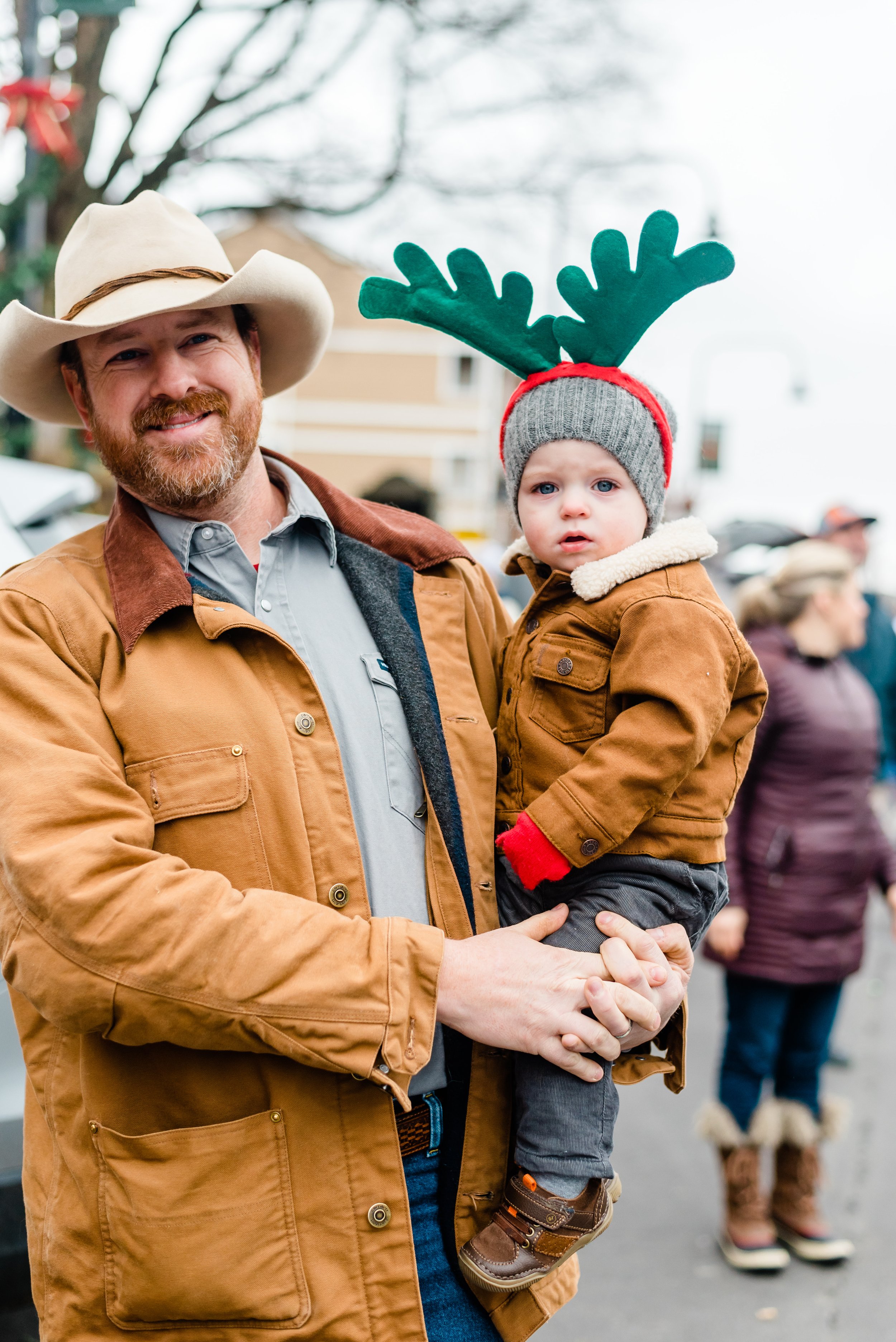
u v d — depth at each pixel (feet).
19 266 23.91
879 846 11.55
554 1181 5.24
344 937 4.74
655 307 5.90
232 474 5.63
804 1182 11.35
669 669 5.37
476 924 5.58
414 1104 5.38
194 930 4.52
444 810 5.58
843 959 11.15
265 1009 4.55
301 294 6.05
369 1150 4.96
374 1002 4.68
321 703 5.31
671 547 5.73
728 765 5.77
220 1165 4.77
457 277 6.15
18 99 18.78
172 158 35.63
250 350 6.11
